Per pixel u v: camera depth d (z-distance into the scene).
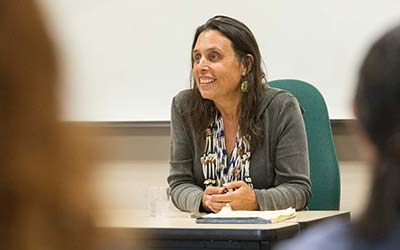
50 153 0.45
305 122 3.29
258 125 2.90
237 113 2.93
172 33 3.75
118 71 3.82
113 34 3.83
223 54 2.90
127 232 0.50
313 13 3.56
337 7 3.53
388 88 0.77
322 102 3.33
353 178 3.54
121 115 3.80
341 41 3.53
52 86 0.45
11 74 0.44
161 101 3.77
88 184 0.46
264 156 2.89
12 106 0.44
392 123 0.77
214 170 2.93
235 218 2.16
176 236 1.96
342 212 2.65
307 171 2.87
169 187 2.96
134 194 3.80
